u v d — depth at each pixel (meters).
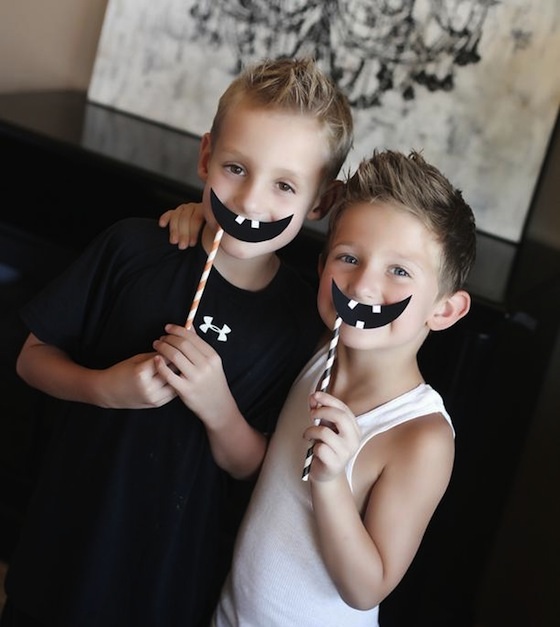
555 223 1.78
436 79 1.95
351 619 1.28
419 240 1.18
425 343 1.62
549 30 1.88
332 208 1.28
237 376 1.32
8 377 1.97
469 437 1.65
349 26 2.00
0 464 2.04
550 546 2.08
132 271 1.32
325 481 1.14
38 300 1.36
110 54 2.24
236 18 2.11
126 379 1.23
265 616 1.27
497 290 1.62
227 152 1.21
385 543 1.19
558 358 1.97
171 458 1.32
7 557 2.06
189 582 1.37
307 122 1.20
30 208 1.95
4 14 2.43
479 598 2.17
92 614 1.32
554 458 2.04
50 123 2.00
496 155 1.93
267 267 1.33
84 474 1.33
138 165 1.84
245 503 1.80
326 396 1.14
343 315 1.17
